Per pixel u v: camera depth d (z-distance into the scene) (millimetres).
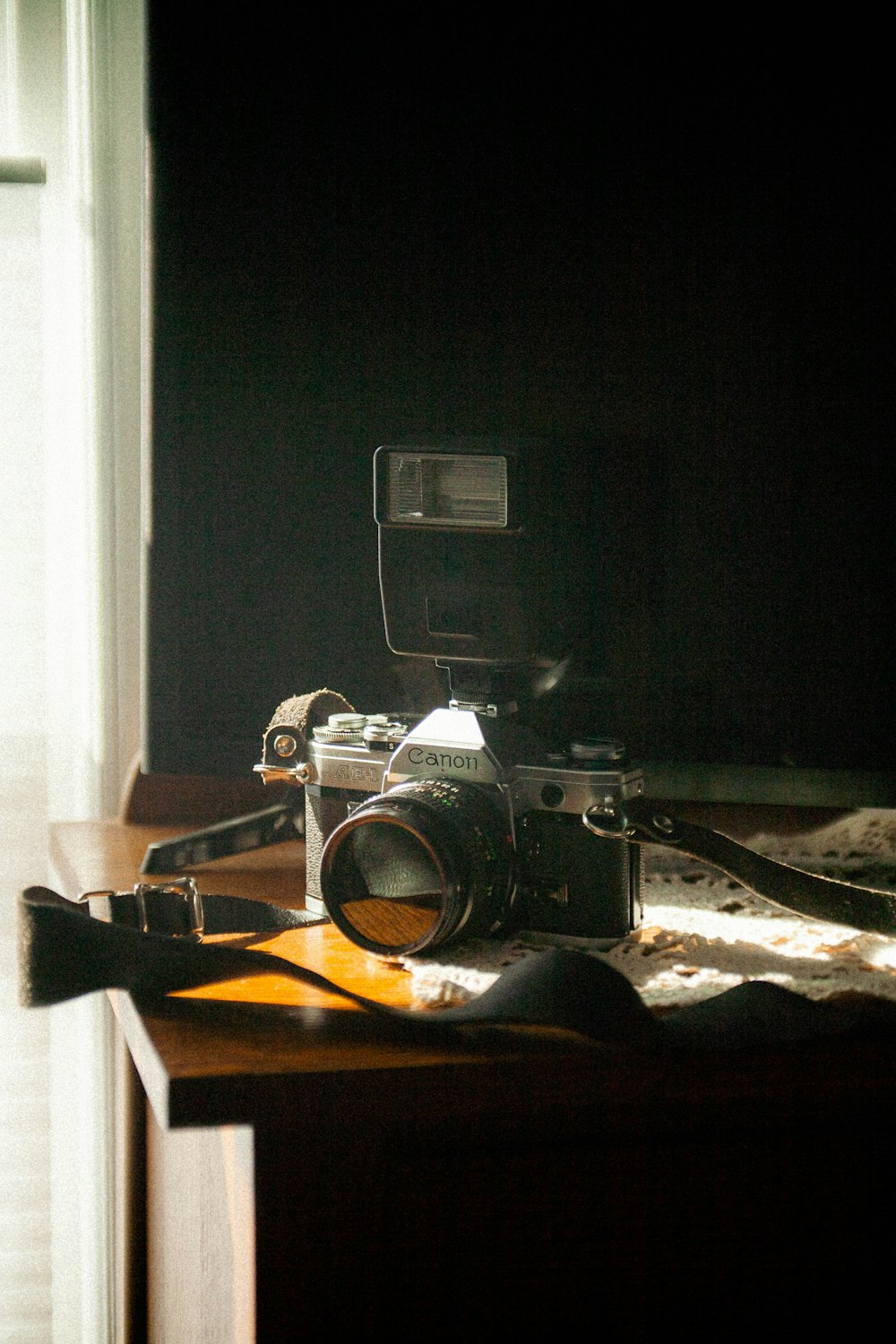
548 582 677
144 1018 546
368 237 821
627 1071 507
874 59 735
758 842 832
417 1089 496
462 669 687
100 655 1185
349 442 843
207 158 834
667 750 795
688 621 781
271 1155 511
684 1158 549
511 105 790
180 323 852
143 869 820
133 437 1182
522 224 794
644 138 770
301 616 866
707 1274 555
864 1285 563
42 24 1155
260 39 821
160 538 872
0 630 1200
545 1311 543
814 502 764
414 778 669
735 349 765
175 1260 889
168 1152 920
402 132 808
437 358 820
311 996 580
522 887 661
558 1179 540
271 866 852
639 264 775
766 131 751
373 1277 526
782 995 551
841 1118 519
